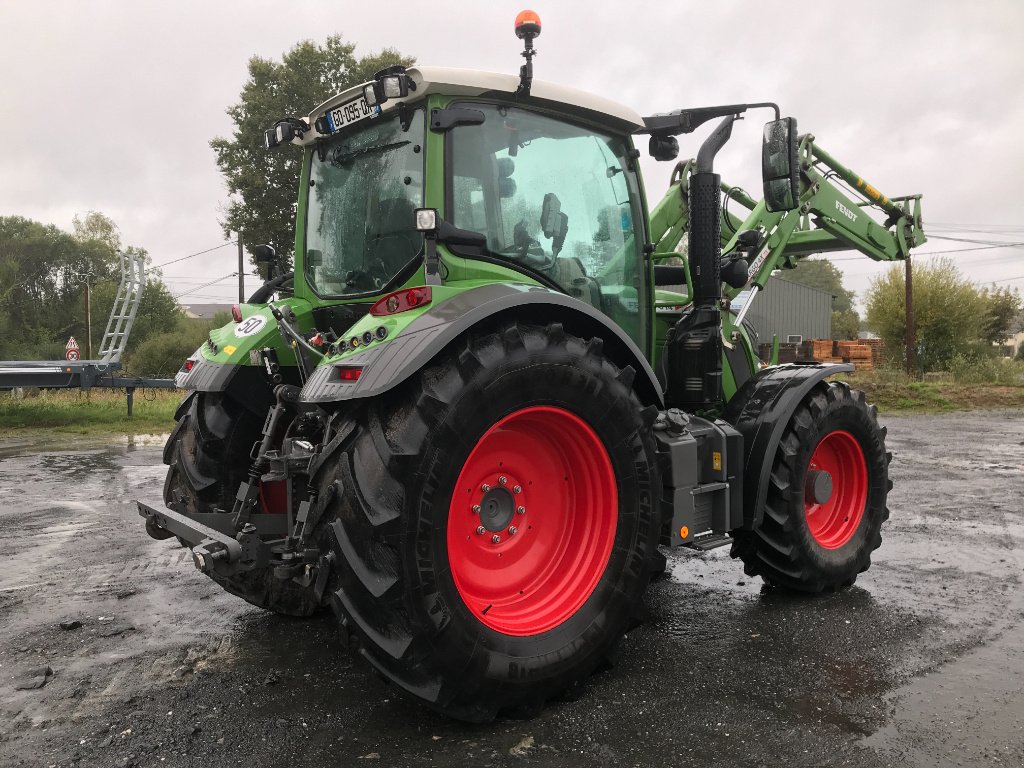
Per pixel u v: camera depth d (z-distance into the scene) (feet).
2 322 123.13
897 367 79.10
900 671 10.18
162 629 12.11
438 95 10.15
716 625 12.06
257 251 14.08
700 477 12.06
